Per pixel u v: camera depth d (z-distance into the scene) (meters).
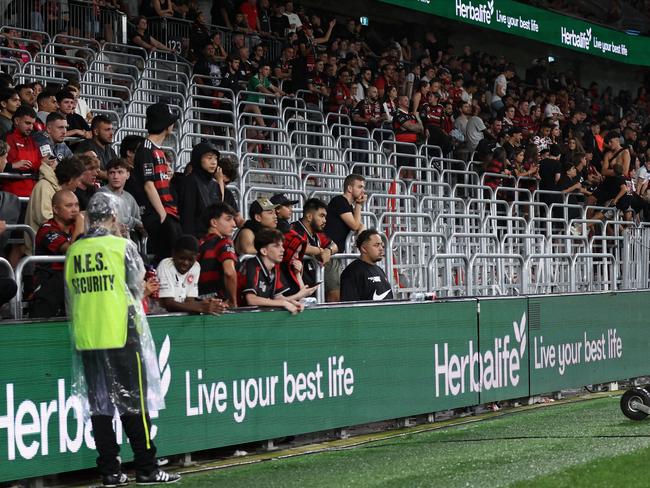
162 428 7.39
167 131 9.02
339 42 19.64
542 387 11.44
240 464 7.69
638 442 7.96
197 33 16.56
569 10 27.45
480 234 12.99
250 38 18.06
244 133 15.89
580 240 17.23
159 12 16.80
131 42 16.48
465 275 12.23
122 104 14.71
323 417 8.72
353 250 11.32
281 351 8.35
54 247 7.51
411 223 14.52
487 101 22.22
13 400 6.49
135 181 8.96
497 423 9.77
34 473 6.59
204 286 8.40
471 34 26.47
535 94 24.62
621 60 26.72
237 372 7.97
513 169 17.94
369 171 16.83
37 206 8.36
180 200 9.39
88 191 8.75
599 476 6.55
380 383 9.31
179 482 6.84
